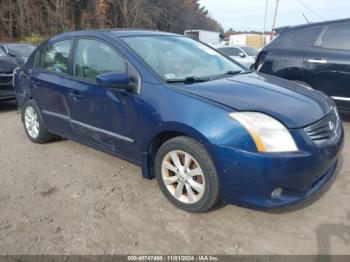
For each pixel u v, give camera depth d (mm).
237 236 2543
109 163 3916
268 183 2412
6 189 3355
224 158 2477
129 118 3080
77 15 36312
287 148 2414
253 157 2383
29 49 9898
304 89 3215
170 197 2945
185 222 2729
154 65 3119
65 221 2777
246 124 2436
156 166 2992
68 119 3863
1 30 30375
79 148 4438
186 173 2785
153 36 3684
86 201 3082
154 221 2750
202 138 2547
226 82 3092
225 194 2596
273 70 5473
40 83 4137
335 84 4953
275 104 2645
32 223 2756
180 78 3076
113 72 3018
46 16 32938
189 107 2652
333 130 2807
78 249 2438
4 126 5664
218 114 2529
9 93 6539
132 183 3400
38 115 4395
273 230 2604
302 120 2539
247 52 13711
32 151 4391
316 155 2484
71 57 3760
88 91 3445
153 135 2889
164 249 2424
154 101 2859
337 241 2461
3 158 4184
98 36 3514
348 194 3098
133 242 2504
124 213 2873
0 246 2479
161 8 45438
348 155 4027
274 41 5594
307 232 2570
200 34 30797
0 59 7125
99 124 3441
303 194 2629
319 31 5141
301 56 5199
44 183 3467
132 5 40281
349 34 4879
